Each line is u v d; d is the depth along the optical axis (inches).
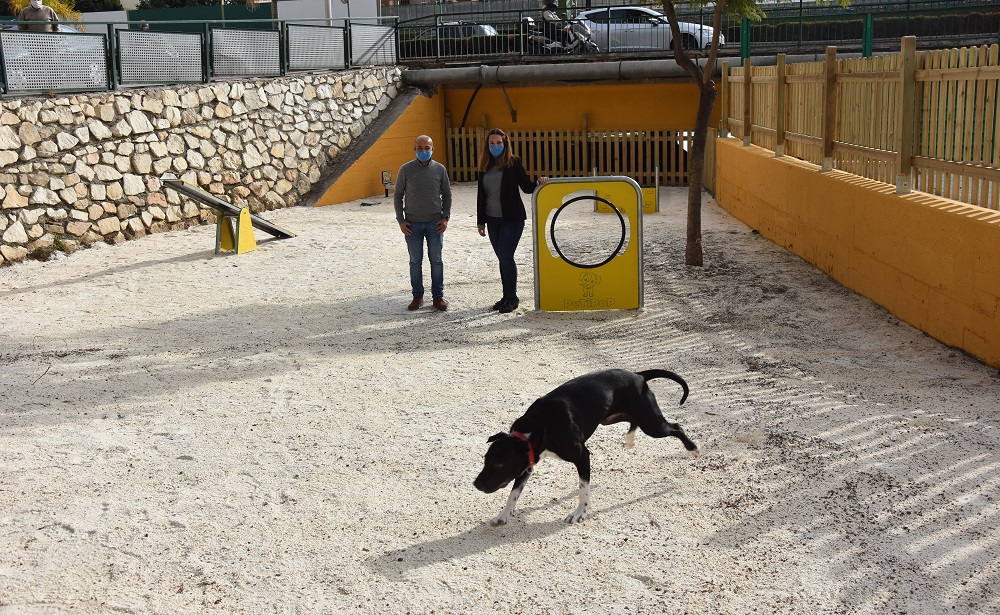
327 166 758.5
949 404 243.3
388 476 211.6
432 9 1255.5
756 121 595.5
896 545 169.5
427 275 450.0
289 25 740.0
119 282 447.2
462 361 304.7
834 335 321.7
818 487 196.2
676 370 286.4
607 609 152.6
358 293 415.5
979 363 280.5
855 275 383.6
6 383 289.7
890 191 352.5
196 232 592.7
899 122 346.0
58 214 522.3
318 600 158.7
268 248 532.1
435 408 257.6
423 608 155.2
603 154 876.6
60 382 290.4
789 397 255.4
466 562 170.6
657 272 441.4
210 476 214.2
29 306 401.7
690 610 151.3
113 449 232.4
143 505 198.8
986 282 275.1
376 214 674.8
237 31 686.5
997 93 282.5
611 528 182.1
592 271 367.9
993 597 150.6
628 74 827.4
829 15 803.4
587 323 352.8
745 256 474.3
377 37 866.8
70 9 1221.1
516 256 492.4
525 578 163.9
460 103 917.8
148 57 610.5
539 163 899.4
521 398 263.6
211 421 252.1
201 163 629.9
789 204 478.0
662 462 213.6
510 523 186.2
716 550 171.2
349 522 189.0
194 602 159.0
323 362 307.9
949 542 169.3
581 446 183.6
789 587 156.9
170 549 178.7
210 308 391.5
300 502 199.2
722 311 362.3
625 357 303.7
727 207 640.4
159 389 281.6
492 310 378.3
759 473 205.0
